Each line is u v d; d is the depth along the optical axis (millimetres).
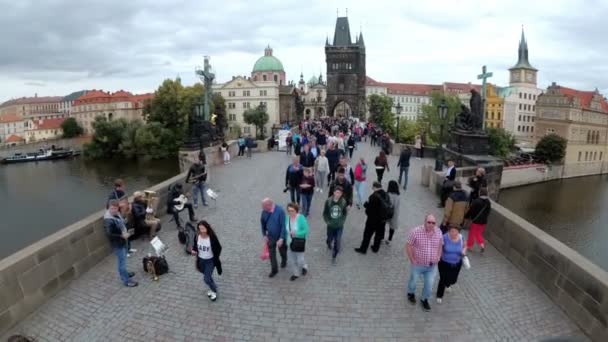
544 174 72188
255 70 141125
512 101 118875
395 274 9500
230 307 8094
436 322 7586
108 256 10422
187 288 8836
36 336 7207
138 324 7535
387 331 7336
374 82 158875
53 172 78250
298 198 14469
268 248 9180
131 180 67750
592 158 89688
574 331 7195
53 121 151375
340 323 7570
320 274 9477
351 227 12859
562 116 90375
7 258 7680
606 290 6621
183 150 24797
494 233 10906
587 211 50312
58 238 8680
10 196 60625
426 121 85438
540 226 44594
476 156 23031
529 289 8625
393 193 10984
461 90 148750
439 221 13367
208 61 27594
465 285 8867
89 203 55594
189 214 13203
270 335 7234
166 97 86875
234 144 31219
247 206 15242
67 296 8469
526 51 121125
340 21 124500
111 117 132500
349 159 27797
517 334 7191
